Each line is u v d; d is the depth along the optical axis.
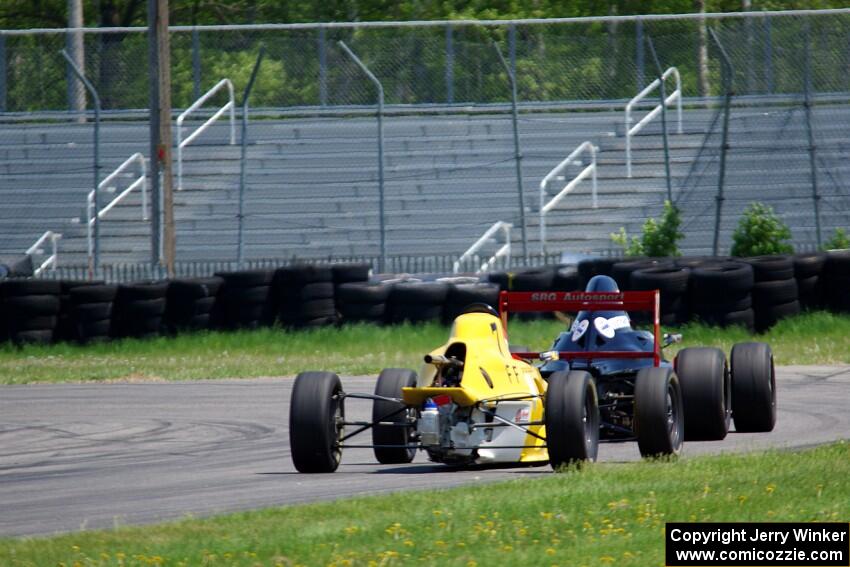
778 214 102.06
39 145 116.81
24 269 99.38
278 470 38.72
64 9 192.25
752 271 73.56
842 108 104.12
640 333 42.78
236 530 27.02
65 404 59.72
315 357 75.25
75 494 35.44
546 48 108.12
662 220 96.31
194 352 78.31
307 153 112.62
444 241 105.31
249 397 60.44
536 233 105.38
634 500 28.69
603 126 111.25
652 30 107.56
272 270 81.50
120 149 116.81
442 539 25.41
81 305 80.06
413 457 40.75
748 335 73.50
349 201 108.44
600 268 78.19
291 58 110.38
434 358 35.22
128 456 43.81
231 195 110.44
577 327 42.47
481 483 33.16
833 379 60.59
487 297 79.44
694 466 33.66
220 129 115.50
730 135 105.56
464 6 170.50
